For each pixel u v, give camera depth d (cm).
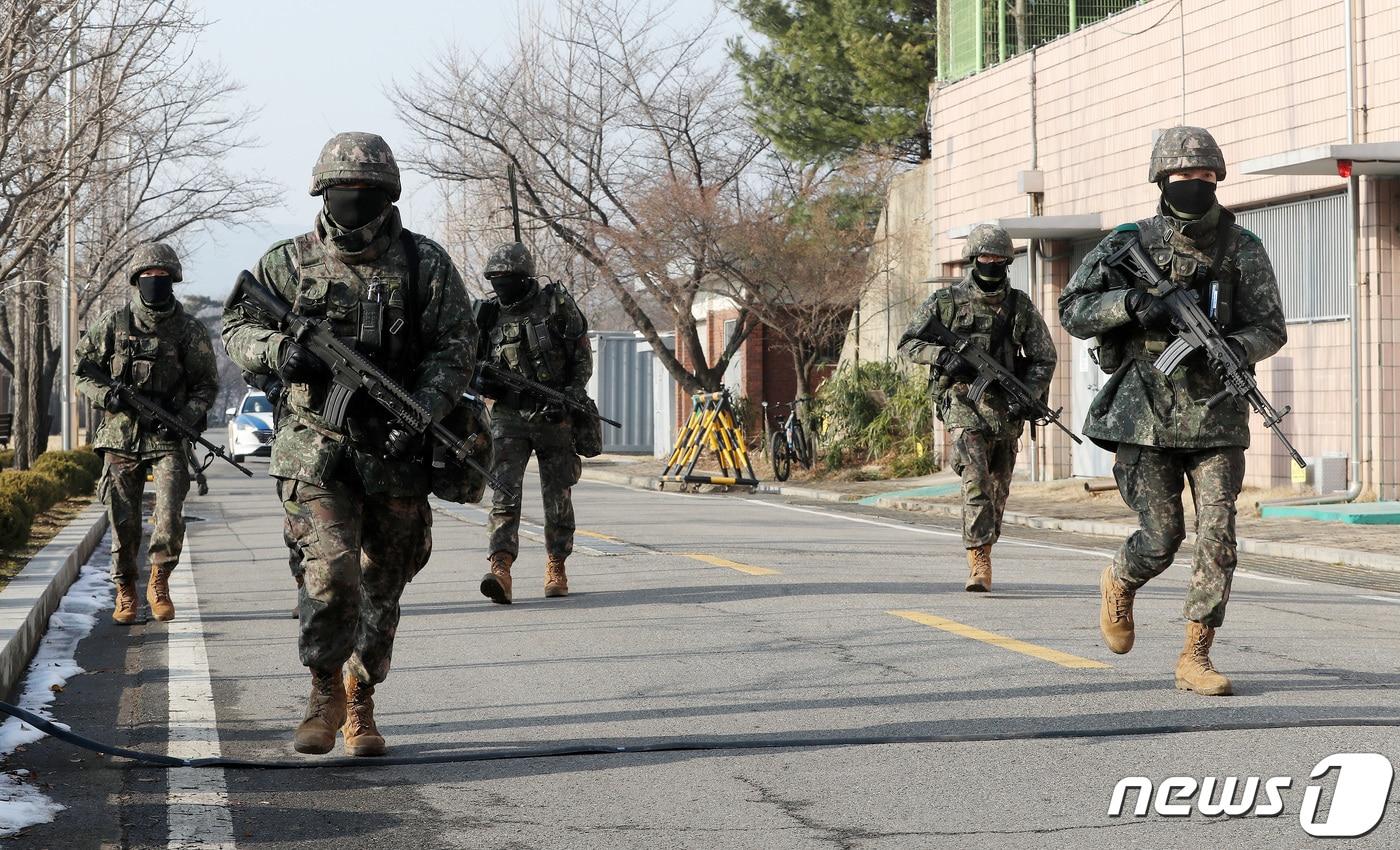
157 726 1083
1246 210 3058
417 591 1748
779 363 5884
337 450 889
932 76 5706
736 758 957
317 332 890
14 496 2020
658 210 4850
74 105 2620
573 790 893
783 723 1045
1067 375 3653
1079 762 927
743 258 4888
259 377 971
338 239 895
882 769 923
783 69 6028
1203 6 3100
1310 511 2548
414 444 886
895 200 4850
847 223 5234
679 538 2367
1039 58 3700
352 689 960
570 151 5103
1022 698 1106
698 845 787
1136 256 1099
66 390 4647
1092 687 1142
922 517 3002
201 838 808
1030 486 3503
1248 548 2295
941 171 4238
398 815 848
